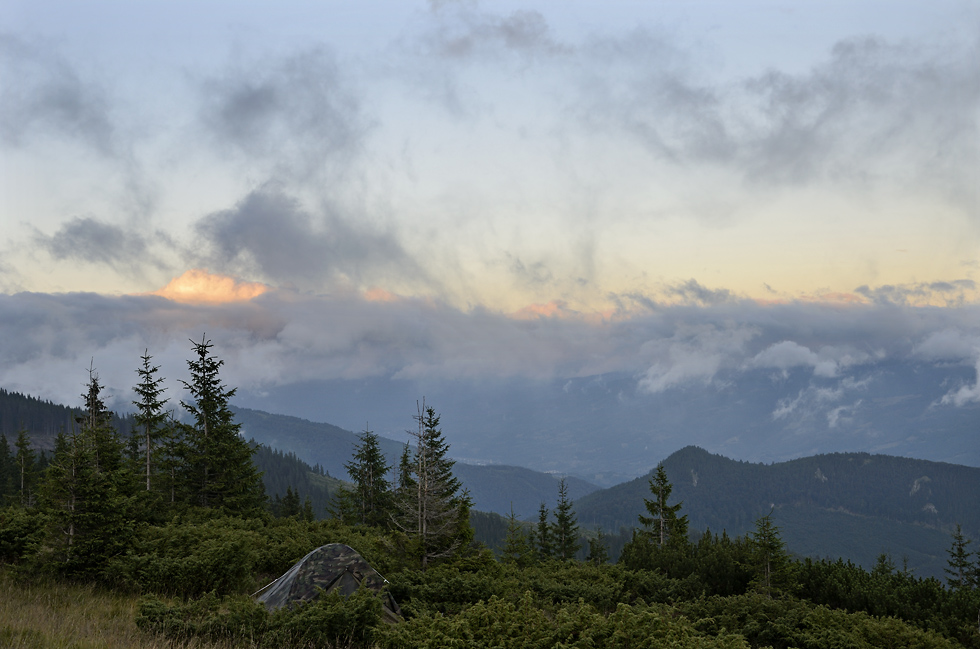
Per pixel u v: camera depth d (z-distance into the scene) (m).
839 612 15.81
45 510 15.87
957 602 18.22
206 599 12.09
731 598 18.31
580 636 9.38
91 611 12.39
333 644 10.38
